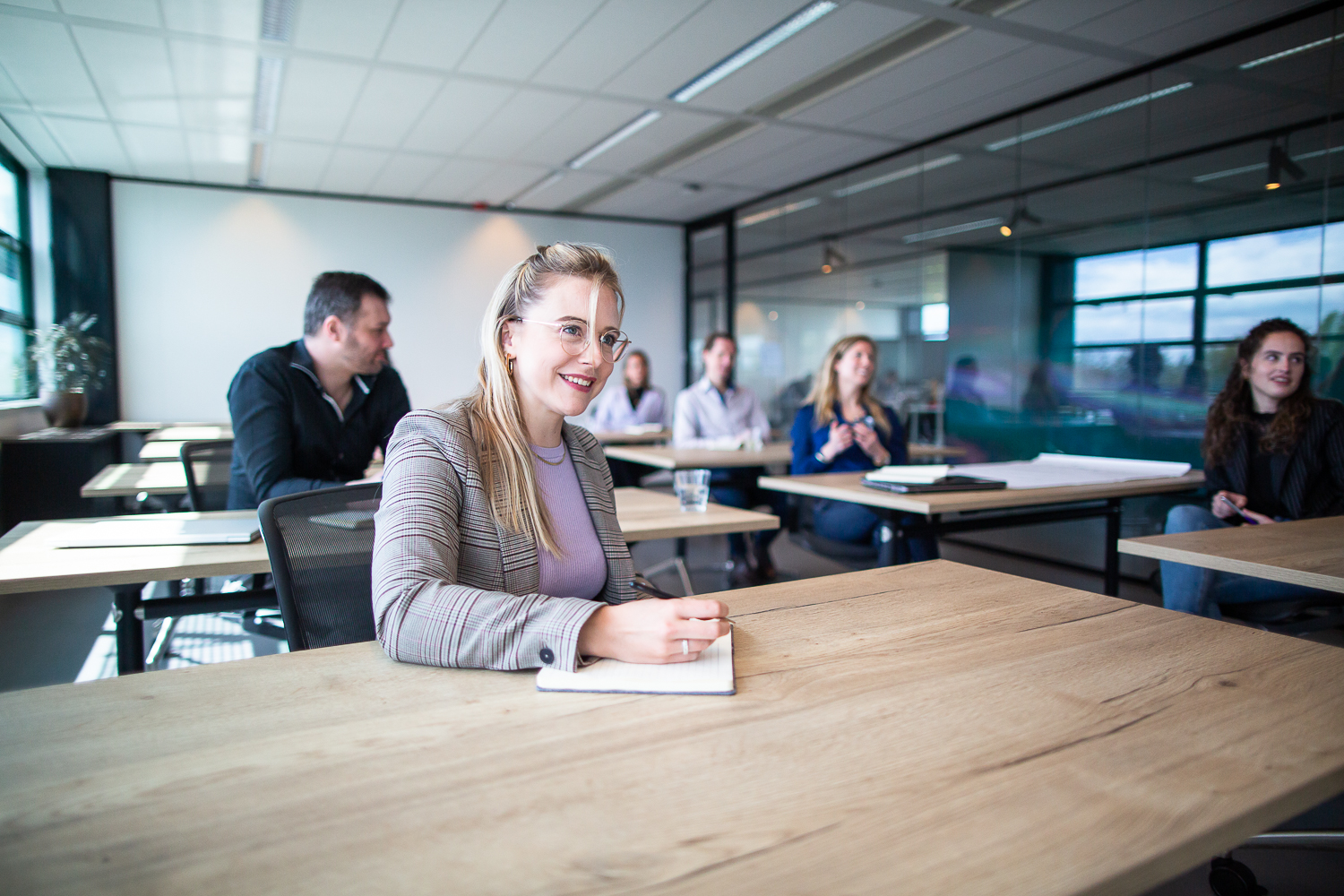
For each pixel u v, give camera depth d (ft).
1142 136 12.98
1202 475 8.96
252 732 2.20
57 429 17.88
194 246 21.47
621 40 12.48
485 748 2.10
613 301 3.51
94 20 11.69
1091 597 3.64
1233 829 1.74
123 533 5.47
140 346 21.02
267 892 1.50
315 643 3.75
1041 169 14.71
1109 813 1.77
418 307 24.04
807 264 21.38
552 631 2.60
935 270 17.12
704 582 13.37
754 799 1.83
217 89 14.49
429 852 1.63
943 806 1.80
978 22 11.55
